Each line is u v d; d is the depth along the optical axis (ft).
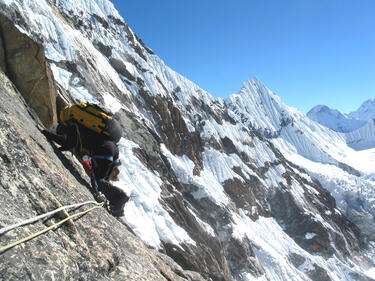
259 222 203.82
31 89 23.32
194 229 99.35
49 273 6.02
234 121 299.58
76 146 12.40
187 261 76.95
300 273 172.86
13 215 6.42
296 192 255.29
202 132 233.76
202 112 267.18
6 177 7.29
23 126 10.97
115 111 112.88
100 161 12.05
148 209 80.89
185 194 136.05
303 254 195.52
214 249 104.22
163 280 11.68
